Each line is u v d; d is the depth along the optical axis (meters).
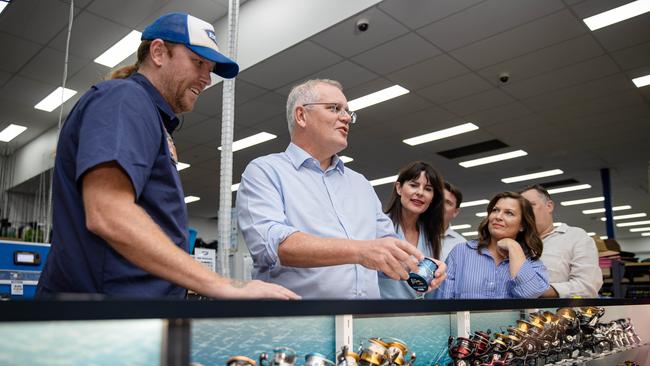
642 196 11.45
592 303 1.70
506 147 7.64
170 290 1.03
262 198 1.37
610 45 4.52
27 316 0.45
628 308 2.11
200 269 0.83
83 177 0.89
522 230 2.23
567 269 2.60
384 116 6.27
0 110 7.08
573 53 4.67
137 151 0.94
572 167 8.84
